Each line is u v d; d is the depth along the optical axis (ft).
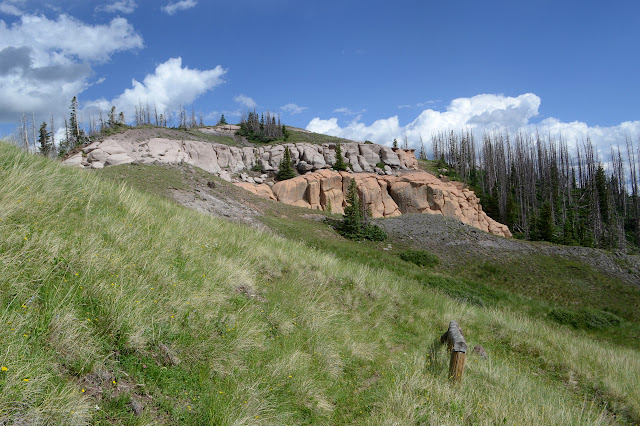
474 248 128.06
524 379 23.43
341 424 15.03
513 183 297.53
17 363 9.46
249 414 12.59
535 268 111.96
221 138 278.26
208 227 31.86
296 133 326.85
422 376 19.89
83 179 27.30
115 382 11.35
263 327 18.92
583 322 70.13
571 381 27.04
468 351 26.73
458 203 211.20
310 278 30.07
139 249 19.26
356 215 134.31
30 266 13.58
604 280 104.73
